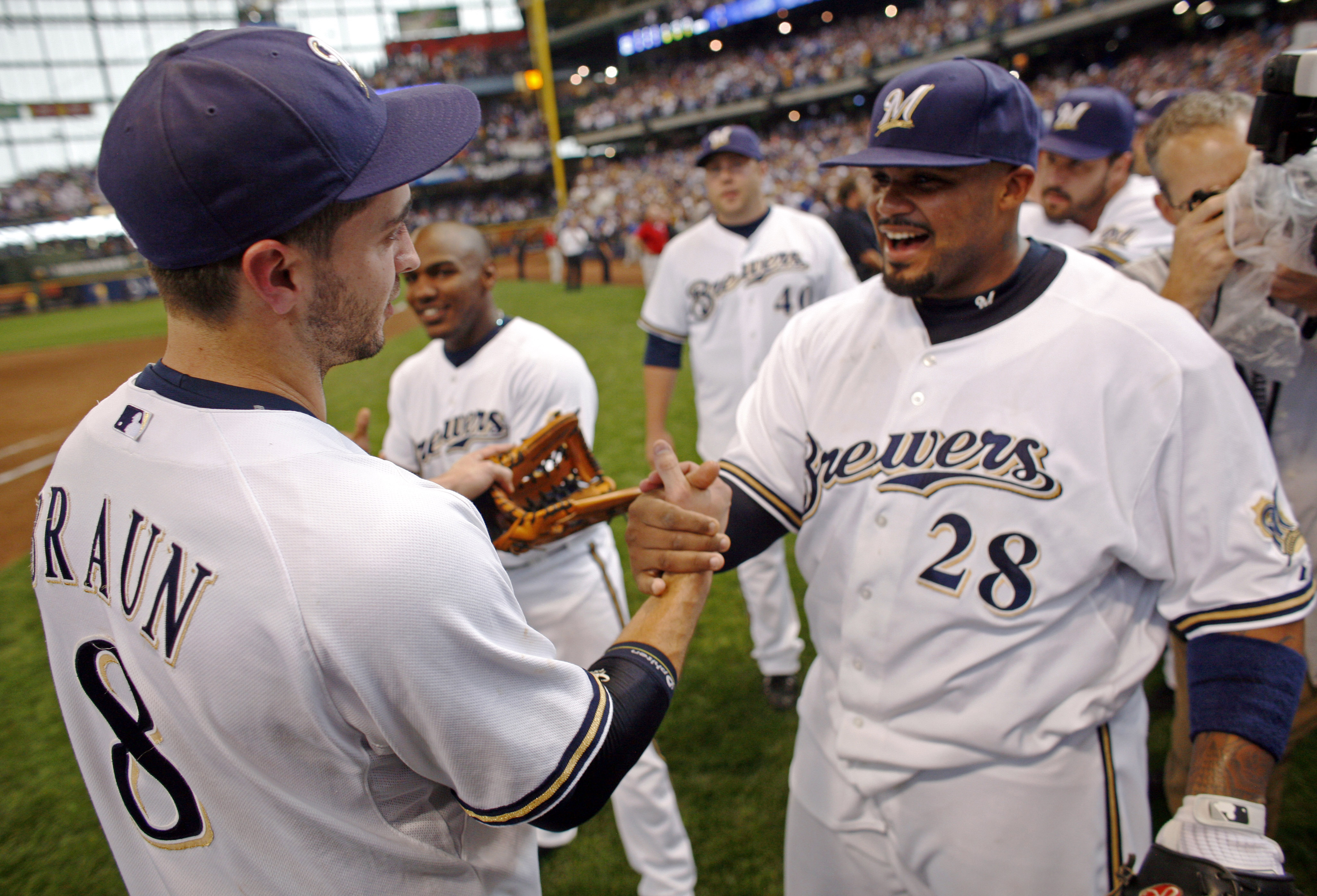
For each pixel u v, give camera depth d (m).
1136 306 1.17
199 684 0.73
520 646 0.81
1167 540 1.16
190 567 0.72
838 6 30.94
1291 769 2.33
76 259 28.98
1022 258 1.24
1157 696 2.70
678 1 32.97
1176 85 20.55
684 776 2.60
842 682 1.33
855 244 4.31
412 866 0.84
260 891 0.80
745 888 2.16
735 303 3.03
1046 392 1.16
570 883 2.25
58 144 40.06
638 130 34.62
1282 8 19.80
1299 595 1.10
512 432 2.18
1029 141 1.14
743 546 1.37
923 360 1.25
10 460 8.07
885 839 1.32
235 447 0.74
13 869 2.46
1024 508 1.15
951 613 1.20
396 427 2.39
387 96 0.88
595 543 2.17
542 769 0.79
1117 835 1.21
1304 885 1.97
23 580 4.82
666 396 3.27
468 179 37.53
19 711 3.32
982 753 1.21
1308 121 1.24
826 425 1.33
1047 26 21.69
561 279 17.98
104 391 11.38
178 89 0.71
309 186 0.74
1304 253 1.35
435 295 2.10
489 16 46.38
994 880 1.22
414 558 0.71
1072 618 1.18
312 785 0.76
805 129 30.55
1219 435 1.12
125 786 0.83
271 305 0.78
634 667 0.97
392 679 0.72
